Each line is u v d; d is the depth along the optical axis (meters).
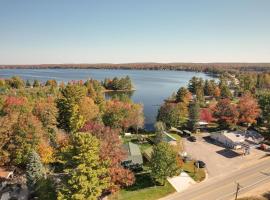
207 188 44.03
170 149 45.16
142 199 40.41
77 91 77.19
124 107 78.06
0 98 77.19
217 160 55.75
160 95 164.38
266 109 77.12
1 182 43.91
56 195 34.56
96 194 33.81
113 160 40.75
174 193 42.47
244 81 175.00
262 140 66.81
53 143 54.19
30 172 41.66
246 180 46.88
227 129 78.69
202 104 110.75
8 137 47.25
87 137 35.06
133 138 71.81
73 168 35.47
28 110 69.88
